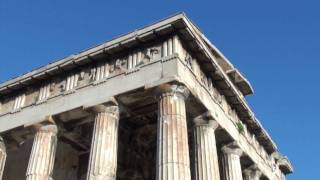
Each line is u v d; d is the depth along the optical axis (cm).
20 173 3666
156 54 2766
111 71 2897
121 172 3462
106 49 2912
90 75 2988
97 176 2495
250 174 3616
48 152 2897
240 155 3297
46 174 2825
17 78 3281
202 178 2689
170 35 2777
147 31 2784
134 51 2884
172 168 2305
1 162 3156
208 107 2894
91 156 2605
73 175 3550
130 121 3400
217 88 3234
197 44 2823
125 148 3544
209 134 2853
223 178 3178
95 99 2809
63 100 2984
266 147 4075
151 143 3681
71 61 3045
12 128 3116
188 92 2647
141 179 3578
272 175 4059
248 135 3709
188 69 2758
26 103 3225
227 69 3569
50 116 2959
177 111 2517
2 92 3372
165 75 2617
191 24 2817
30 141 3775
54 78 3188
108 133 2664
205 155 2761
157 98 2638
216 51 3381
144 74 2711
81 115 2925
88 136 3359
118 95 2744
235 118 3447
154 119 3338
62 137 3319
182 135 2455
